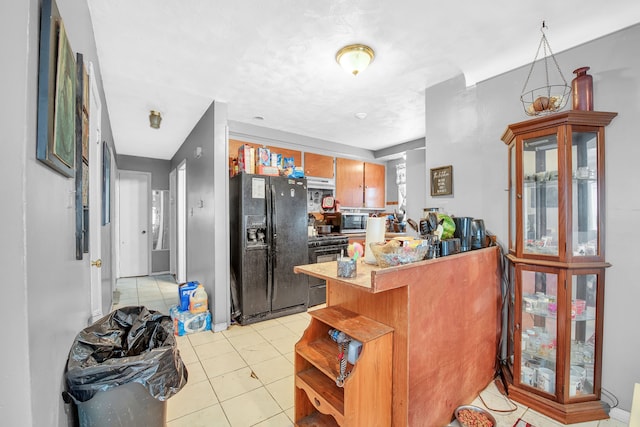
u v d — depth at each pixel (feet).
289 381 6.72
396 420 4.48
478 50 6.59
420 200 10.83
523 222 6.04
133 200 17.76
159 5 5.13
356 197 15.75
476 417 5.29
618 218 5.53
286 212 10.87
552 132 5.53
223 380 6.74
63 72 3.09
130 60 6.96
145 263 18.08
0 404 2.17
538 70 6.61
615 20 5.50
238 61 7.04
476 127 7.57
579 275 5.65
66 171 3.28
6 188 2.18
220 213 9.61
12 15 2.24
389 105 9.90
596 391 5.62
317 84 8.30
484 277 6.33
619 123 5.51
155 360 3.77
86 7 4.95
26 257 2.27
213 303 9.56
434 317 4.92
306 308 11.46
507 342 7.02
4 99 2.19
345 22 5.63
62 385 3.26
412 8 5.23
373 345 4.25
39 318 2.53
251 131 11.97
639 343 5.38
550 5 5.14
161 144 14.78
